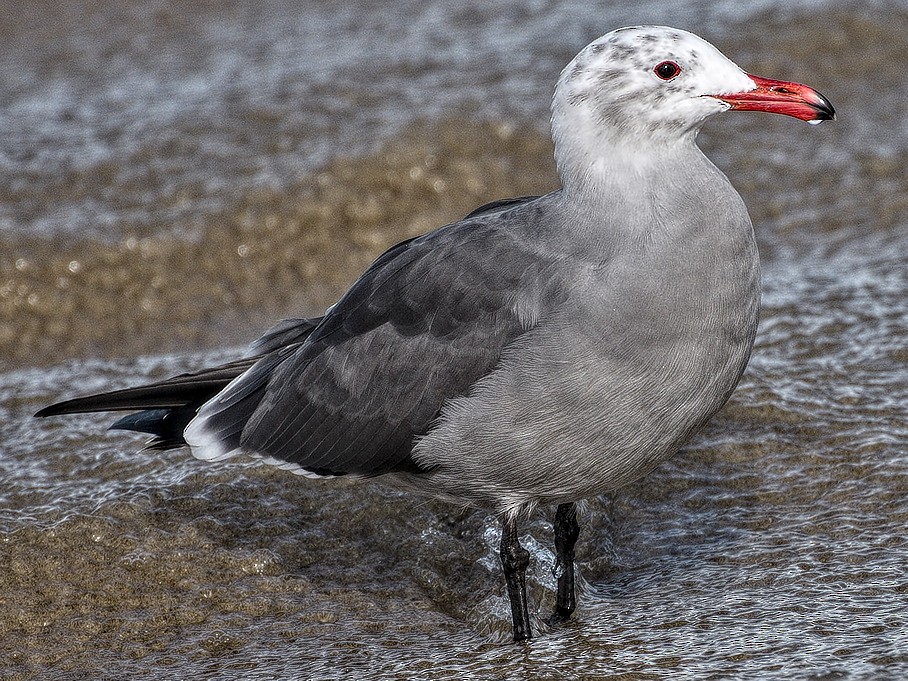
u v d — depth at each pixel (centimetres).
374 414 1016
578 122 958
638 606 1055
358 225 1855
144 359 1555
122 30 2475
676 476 1230
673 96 938
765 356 1417
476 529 1181
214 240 1811
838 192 1894
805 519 1151
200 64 2291
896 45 2219
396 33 2362
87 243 1778
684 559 1123
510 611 1055
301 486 1237
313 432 1048
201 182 1888
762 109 948
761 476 1220
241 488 1236
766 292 1585
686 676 931
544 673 961
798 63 2191
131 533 1175
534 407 943
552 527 1169
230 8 2552
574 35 2275
